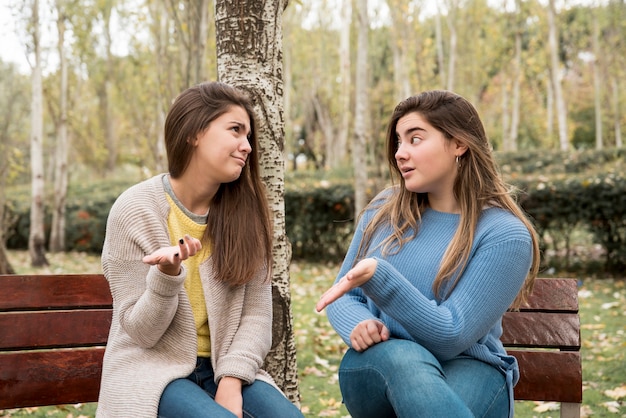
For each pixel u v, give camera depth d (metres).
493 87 27.17
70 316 2.45
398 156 2.20
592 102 29.97
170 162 2.16
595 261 9.91
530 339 2.48
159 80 10.75
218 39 2.87
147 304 1.92
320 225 10.88
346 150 20.06
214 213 2.20
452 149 2.19
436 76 21.19
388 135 2.33
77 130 20.95
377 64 17.12
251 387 2.07
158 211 2.12
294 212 11.04
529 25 22.84
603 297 7.63
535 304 2.53
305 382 4.48
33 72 11.54
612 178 8.73
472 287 2.05
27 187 17.98
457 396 1.83
